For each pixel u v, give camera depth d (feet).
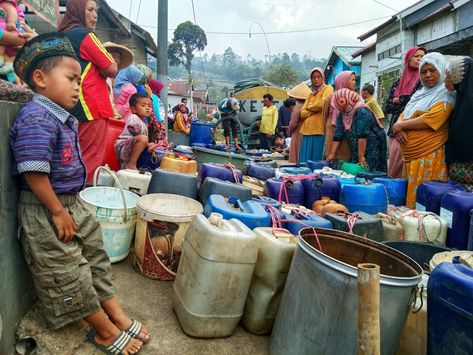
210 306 7.25
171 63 143.23
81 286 6.50
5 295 6.15
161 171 11.07
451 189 11.78
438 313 6.02
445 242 11.06
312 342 6.20
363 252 7.63
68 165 6.66
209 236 7.07
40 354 6.46
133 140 13.91
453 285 5.75
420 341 7.15
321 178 12.85
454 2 39.45
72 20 11.68
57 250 6.35
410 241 9.65
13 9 9.28
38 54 6.31
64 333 6.82
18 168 6.02
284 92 43.39
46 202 6.16
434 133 13.32
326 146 19.29
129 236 9.78
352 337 5.84
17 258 6.56
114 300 7.38
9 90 6.48
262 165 16.93
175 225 9.11
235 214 8.66
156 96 25.41
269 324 7.75
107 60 11.32
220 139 41.27
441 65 13.23
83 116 11.09
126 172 12.02
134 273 9.46
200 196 11.43
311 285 6.29
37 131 6.03
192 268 7.38
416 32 50.55
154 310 8.12
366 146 17.22
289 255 7.47
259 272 7.65
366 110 16.76
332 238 7.79
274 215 9.37
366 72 68.23
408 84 17.49
